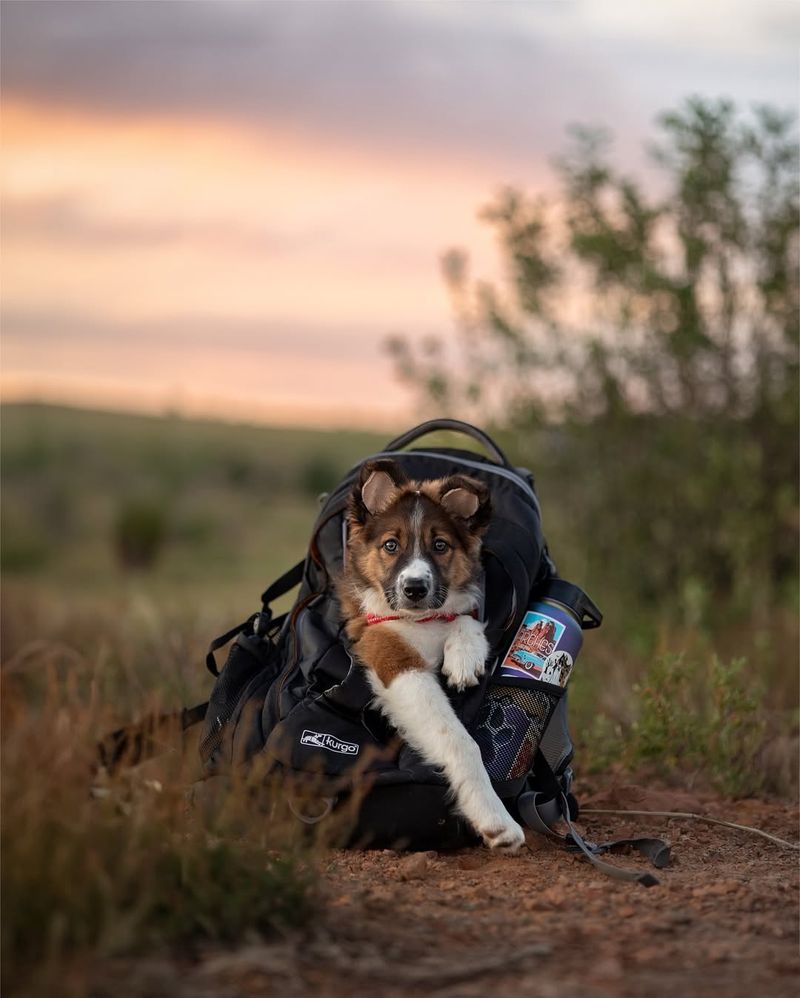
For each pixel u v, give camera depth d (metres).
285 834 4.70
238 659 5.90
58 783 4.36
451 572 5.93
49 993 3.29
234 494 42.59
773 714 8.54
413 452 6.85
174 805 4.50
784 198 12.42
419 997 3.56
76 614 11.47
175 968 3.65
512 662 5.65
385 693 5.55
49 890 3.68
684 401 12.86
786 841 5.98
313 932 4.03
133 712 7.39
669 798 6.80
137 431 57.91
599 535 12.86
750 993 3.65
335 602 6.13
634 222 12.63
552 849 5.52
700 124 12.30
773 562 12.51
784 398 12.30
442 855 5.41
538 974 3.79
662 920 4.33
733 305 12.63
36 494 37.88
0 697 6.39
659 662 7.57
